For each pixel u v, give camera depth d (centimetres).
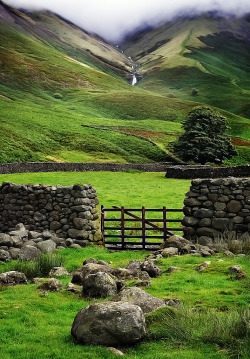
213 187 2173
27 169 6631
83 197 2414
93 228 2405
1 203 2573
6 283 1511
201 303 1198
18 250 1997
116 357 887
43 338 1004
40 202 2492
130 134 11875
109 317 958
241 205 2119
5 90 16838
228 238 2047
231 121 15250
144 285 1398
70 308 1234
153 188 4938
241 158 10369
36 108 13712
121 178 6138
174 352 908
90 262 1731
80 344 960
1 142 9006
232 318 1005
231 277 1462
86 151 10088
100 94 18812
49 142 10081
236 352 888
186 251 1934
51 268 1747
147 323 1013
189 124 9506
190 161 9219
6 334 1030
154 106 17038
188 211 2206
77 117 13488
